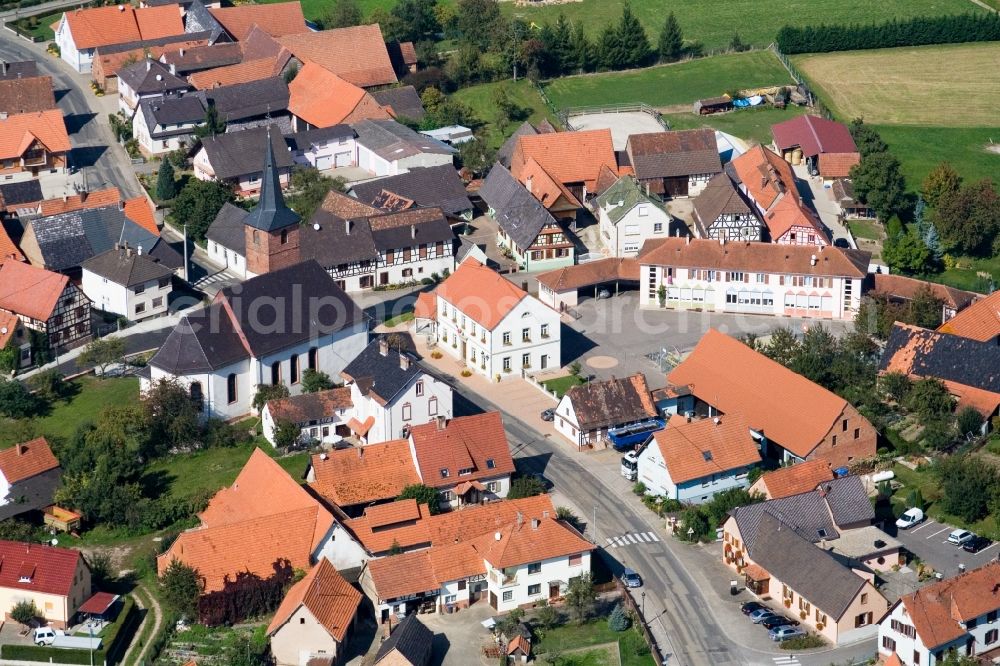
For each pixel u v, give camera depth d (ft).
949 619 632.38
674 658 648.38
